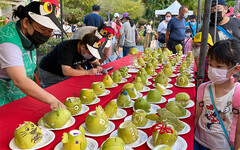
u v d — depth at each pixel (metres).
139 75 2.21
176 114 1.41
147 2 29.05
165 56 3.58
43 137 1.17
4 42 1.54
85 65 3.38
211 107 1.50
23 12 1.61
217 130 1.49
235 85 1.41
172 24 5.65
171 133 1.06
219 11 2.59
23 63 1.66
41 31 1.68
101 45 2.32
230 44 1.29
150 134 1.23
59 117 1.24
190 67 3.24
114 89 2.11
